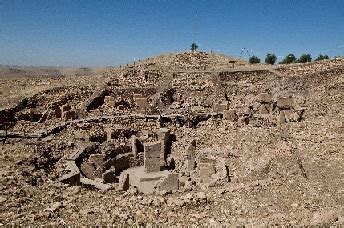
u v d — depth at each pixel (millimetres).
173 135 43969
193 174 33594
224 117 48781
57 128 42375
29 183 23578
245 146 38625
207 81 66250
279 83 65188
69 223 16953
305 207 20734
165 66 76062
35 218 17312
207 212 19781
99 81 66125
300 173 29219
